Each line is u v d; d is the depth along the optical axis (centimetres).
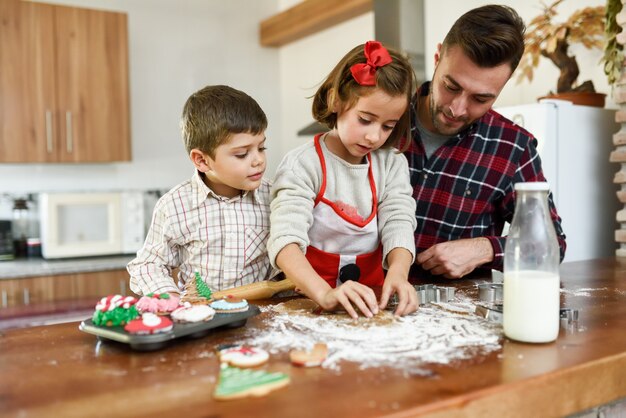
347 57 109
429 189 147
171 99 367
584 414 78
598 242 217
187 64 372
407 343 77
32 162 285
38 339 83
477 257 132
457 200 146
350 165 116
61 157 292
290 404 57
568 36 209
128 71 305
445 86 124
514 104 248
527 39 223
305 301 106
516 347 76
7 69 278
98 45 298
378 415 54
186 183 131
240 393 59
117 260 300
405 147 123
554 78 231
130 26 352
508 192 147
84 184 341
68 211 299
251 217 131
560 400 66
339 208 115
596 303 104
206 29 379
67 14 290
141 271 124
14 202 318
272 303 107
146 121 359
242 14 393
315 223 117
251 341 79
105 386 63
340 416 54
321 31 362
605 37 189
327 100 115
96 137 299
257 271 132
